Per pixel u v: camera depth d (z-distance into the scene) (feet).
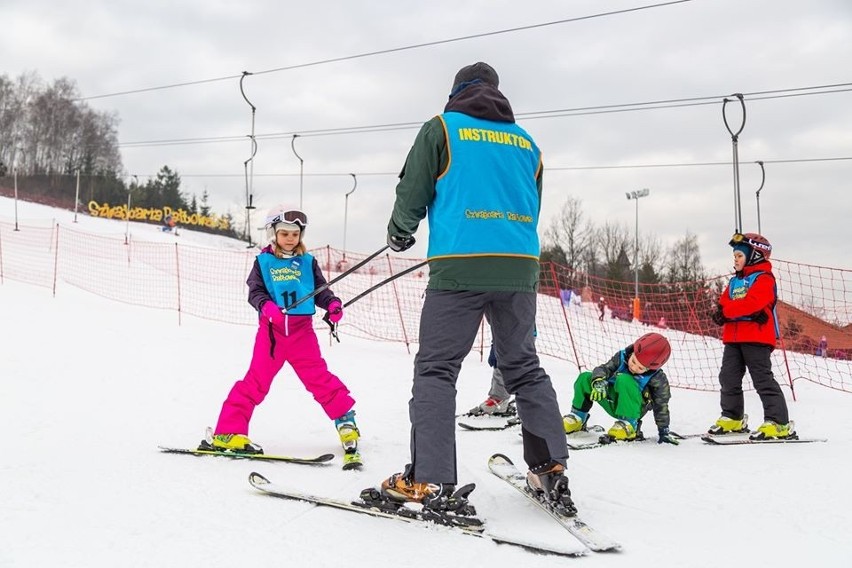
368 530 7.74
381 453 12.28
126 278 48.08
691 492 9.67
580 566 6.78
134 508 8.45
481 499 9.12
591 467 11.21
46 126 208.64
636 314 47.83
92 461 11.07
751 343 14.44
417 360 8.30
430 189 8.14
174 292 44.34
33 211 91.76
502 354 8.40
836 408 18.84
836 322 34.55
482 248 7.87
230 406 11.84
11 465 10.66
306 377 12.10
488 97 8.39
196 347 26.08
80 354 22.65
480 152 8.02
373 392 19.66
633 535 7.77
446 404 8.00
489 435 14.28
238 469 10.66
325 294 12.18
